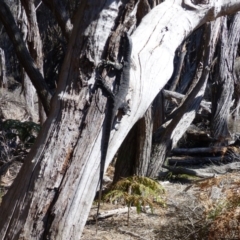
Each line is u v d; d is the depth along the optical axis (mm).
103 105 3287
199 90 8570
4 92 15250
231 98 11125
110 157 3412
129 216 6500
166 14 4090
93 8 3436
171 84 12172
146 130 7555
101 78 3316
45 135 3264
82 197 3195
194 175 8859
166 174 8672
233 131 11617
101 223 6301
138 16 6656
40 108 8953
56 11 7074
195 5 4301
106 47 3385
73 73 3354
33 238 3119
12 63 20406
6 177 8188
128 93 3455
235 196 5289
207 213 5422
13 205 3184
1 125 8117
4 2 6656
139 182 6641
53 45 19391
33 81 6598
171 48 3916
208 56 8641
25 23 10609
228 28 11805
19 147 8141
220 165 9555
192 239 5453
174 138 8711
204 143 11227
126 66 3400
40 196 3139
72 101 3279
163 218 6289
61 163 3182
